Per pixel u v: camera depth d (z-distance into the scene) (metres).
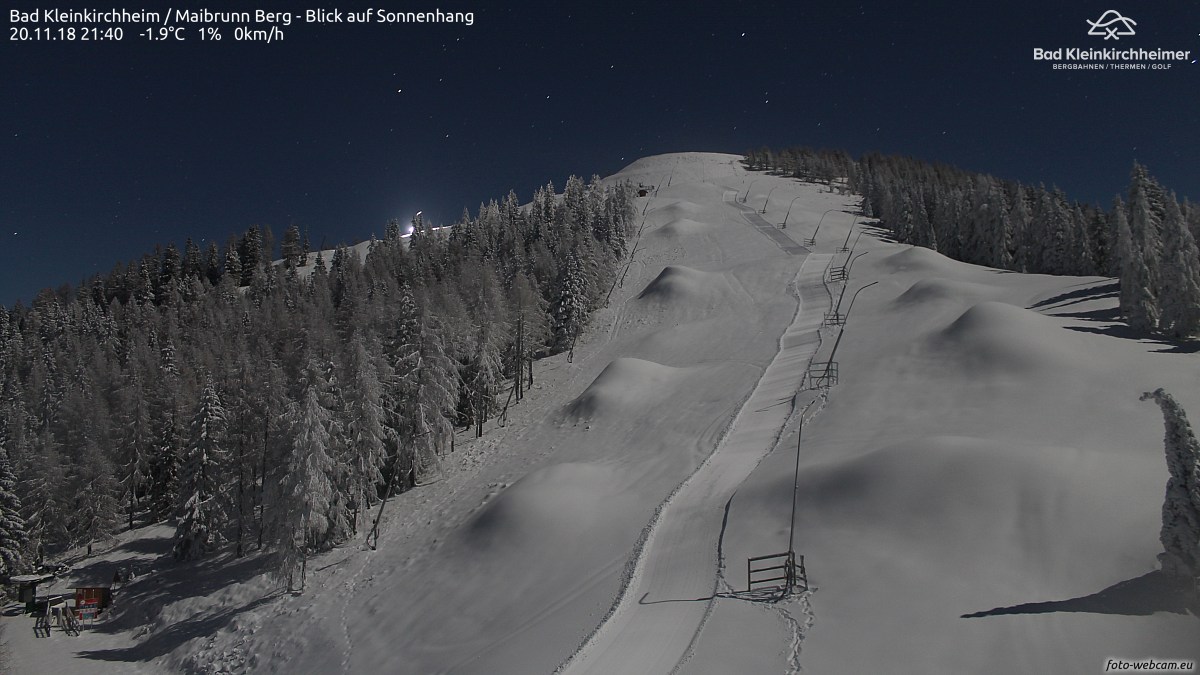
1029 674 17.33
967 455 27.97
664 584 27.41
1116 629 18.17
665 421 49.38
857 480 29.41
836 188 193.00
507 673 24.25
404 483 51.69
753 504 32.03
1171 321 46.50
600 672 21.36
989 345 44.44
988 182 110.12
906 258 82.06
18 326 127.44
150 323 112.12
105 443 63.72
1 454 53.00
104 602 48.03
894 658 18.95
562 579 31.95
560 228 119.12
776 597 24.08
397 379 49.69
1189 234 46.78
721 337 68.38
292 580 41.09
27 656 40.81
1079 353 43.09
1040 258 86.62
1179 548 18.22
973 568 22.75
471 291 78.25
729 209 150.38
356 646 33.34
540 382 68.75
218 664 36.47
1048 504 24.58
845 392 45.22
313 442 40.22
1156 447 29.81
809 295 76.81
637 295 92.00
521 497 39.62
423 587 36.38
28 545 53.91
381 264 125.75
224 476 51.28
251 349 82.31
